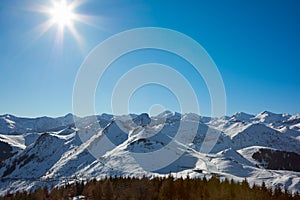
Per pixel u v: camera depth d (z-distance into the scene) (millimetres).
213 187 100250
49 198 121500
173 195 101000
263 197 99938
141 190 103812
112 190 104625
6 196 144875
